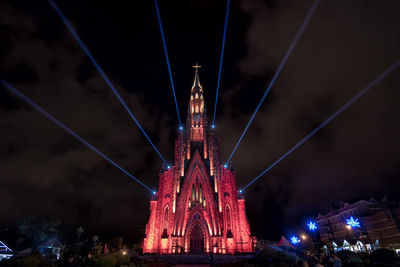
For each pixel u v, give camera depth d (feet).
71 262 63.05
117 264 87.97
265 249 107.76
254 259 108.58
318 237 291.58
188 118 268.41
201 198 214.07
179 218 202.59
